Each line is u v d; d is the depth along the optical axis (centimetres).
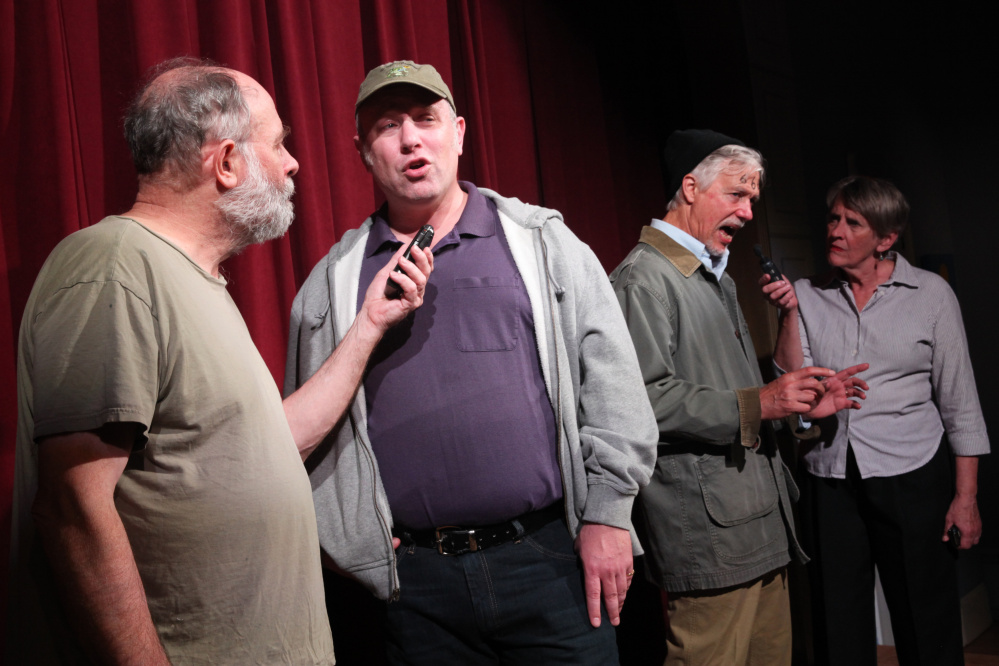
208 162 112
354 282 150
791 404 175
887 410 228
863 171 381
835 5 384
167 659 93
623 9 324
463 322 141
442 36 236
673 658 174
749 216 194
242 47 179
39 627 96
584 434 141
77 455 90
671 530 173
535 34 280
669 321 181
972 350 402
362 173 208
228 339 107
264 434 107
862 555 231
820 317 242
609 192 301
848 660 228
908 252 377
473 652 143
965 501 228
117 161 163
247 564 102
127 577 90
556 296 146
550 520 142
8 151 150
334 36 204
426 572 141
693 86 334
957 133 413
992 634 328
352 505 140
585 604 142
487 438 136
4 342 145
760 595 184
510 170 262
